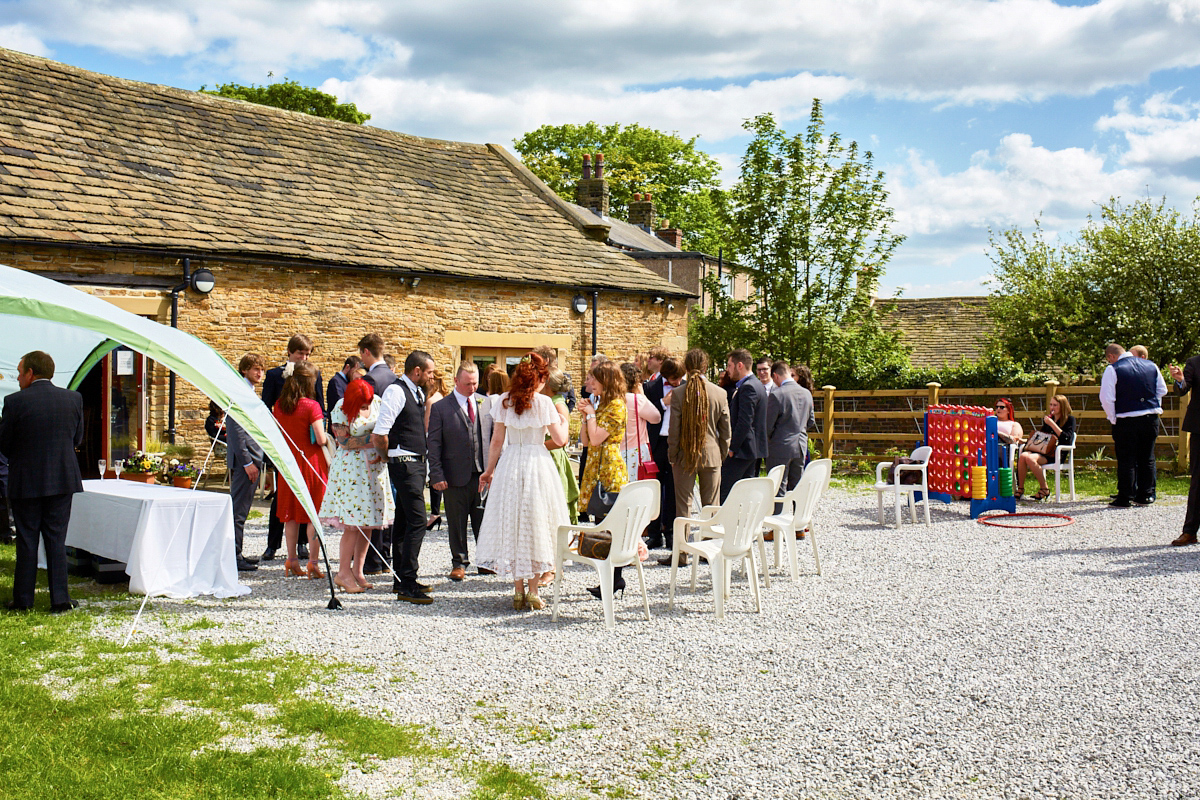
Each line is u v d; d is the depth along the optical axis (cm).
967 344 2852
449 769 414
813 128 2117
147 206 1312
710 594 754
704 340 2192
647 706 491
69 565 819
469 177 1930
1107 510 1133
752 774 409
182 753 416
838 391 1723
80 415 695
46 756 411
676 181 4756
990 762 417
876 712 479
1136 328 2169
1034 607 686
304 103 3953
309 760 419
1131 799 381
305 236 1438
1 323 972
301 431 816
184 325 1284
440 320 1561
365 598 738
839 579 796
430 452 782
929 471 1196
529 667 555
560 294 1731
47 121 1359
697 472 813
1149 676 529
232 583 743
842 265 2103
